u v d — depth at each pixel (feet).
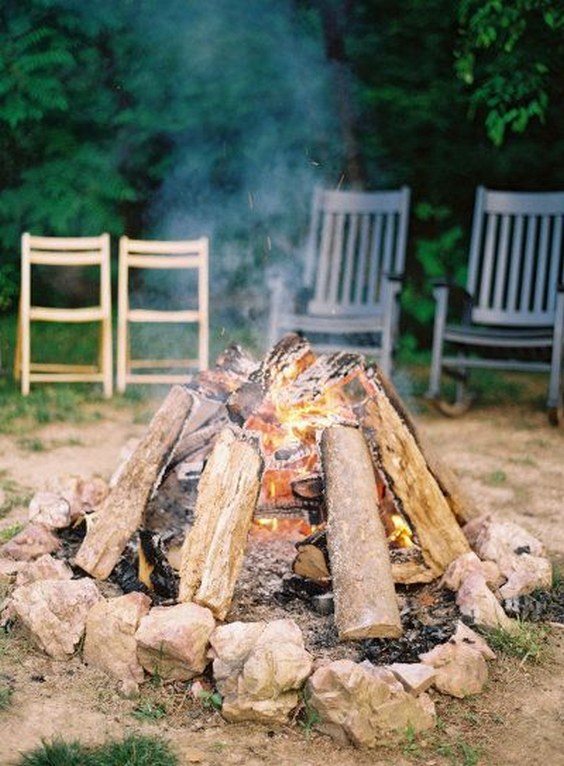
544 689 11.50
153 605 12.46
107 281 21.70
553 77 23.09
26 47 26.05
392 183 26.76
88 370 22.98
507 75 22.34
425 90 26.13
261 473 12.49
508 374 24.48
